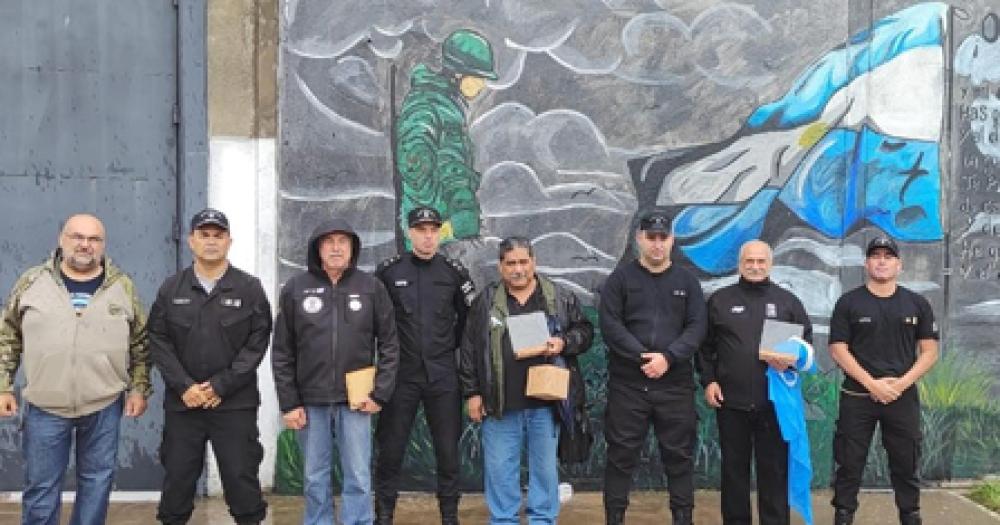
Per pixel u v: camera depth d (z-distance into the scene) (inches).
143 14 256.8
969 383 262.7
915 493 218.5
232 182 254.7
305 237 254.8
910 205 262.2
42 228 256.5
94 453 200.5
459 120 258.4
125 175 257.6
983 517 240.7
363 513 209.5
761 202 262.1
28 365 194.7
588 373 261.9
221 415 202.1
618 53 260.7
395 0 256.2
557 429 220.2
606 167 261.0
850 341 220.1
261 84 255.8
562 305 220.1
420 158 257.1
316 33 254.5
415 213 223.9
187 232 255.6
